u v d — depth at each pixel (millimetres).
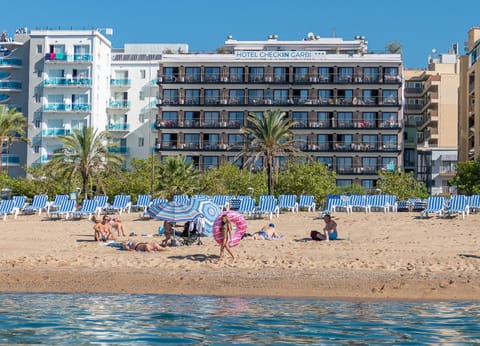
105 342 12742
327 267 22516
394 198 46219
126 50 109062
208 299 18109
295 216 43000
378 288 19312
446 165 102375
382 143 95125
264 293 18984
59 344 12586
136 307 16719
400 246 28281
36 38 97688
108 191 70688
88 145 57938
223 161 95125
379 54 96062
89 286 19953
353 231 34625
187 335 13305
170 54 97312
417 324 14500
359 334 13383
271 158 63281
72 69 97312
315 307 16844
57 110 96625
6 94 98625
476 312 16156
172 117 96625
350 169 94812
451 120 108375
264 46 108812
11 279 20859
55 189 68500
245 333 13492
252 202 42219
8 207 44906
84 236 34156
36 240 32125
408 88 117062
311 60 96125
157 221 41219
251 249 26969
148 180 70688
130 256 25344
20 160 97312
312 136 95500
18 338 13070
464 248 27766
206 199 29828
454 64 118250
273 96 96062
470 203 41156
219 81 96062
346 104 95250
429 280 20016
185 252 26297
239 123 95688
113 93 103188
